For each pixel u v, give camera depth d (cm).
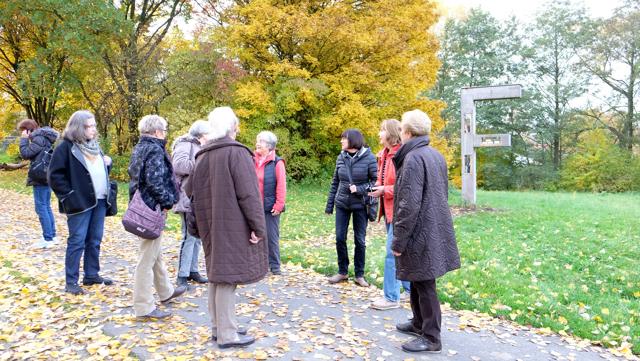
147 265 390
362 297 484
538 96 2923
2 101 2141
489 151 3028
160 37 1795
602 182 2491
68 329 372
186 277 486
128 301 441
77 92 1858
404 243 330
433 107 1581
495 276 555
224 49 1500
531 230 866
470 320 428
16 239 714
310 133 1631
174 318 400
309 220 1002
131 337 356
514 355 359
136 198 380
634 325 423
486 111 3003
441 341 372
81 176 451
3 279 496
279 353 341
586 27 2795
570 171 2673
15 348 340
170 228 843
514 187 2923
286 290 501
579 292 517
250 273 327
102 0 1495
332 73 1538
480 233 839
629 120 2745
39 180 641
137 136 1756
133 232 371
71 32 1441
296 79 1402
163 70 1641
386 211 442
